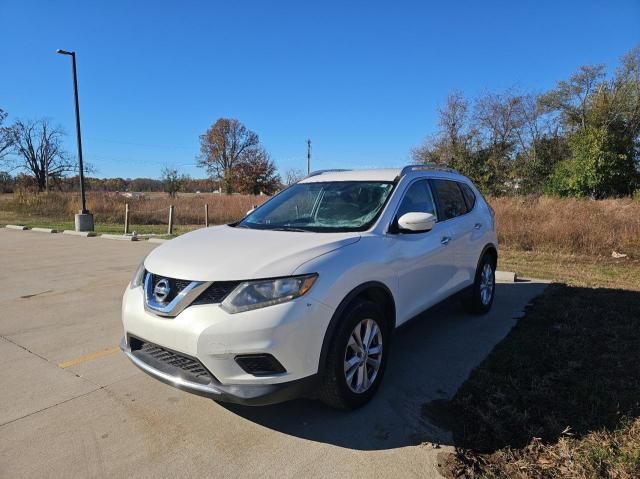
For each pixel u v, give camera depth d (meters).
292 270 2.87
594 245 10.45
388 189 4.04
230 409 3.33
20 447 2.90
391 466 2.66
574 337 4.55
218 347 2.73
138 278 3.36
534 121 37.81
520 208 13.25
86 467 2.71
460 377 3.79
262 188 70.50
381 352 3.45
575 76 39.06
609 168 30.17
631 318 5.11
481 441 2.87
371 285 3.29
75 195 26.44
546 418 3.02
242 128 83.81
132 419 3.21
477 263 5.20
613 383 3.53
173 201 26.36
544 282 7.04
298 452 2.82
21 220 22.72
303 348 2.82
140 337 3.08
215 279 2.84
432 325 5.09
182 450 2.86
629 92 34.12
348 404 3.19
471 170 34.19
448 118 35.75
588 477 2.48
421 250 3.98
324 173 4.79
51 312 5.80
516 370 3.82
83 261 9.60
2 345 4.64
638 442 2.76
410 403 3.37
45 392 3.62
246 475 2.61
